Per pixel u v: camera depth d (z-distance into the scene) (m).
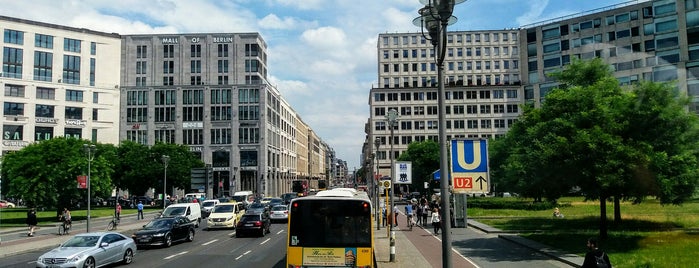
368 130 139.62
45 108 91.38
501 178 60.72
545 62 91.69
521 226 32.12
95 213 58.72
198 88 98.00
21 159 47.22
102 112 97.25
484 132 116.31
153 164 75.31
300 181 114.81
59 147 49.19
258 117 97.25
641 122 21.47
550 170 23.55
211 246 26.50
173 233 26.77
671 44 69.00
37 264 17.53
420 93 118.81
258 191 95.19
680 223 30.22
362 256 14.68
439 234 30.38
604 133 21.28
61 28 94.56
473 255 20.73
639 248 20.28
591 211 44.28
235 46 103.81
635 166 20.70
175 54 103.81
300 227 14.86
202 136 97.06
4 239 31.48
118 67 100.81
